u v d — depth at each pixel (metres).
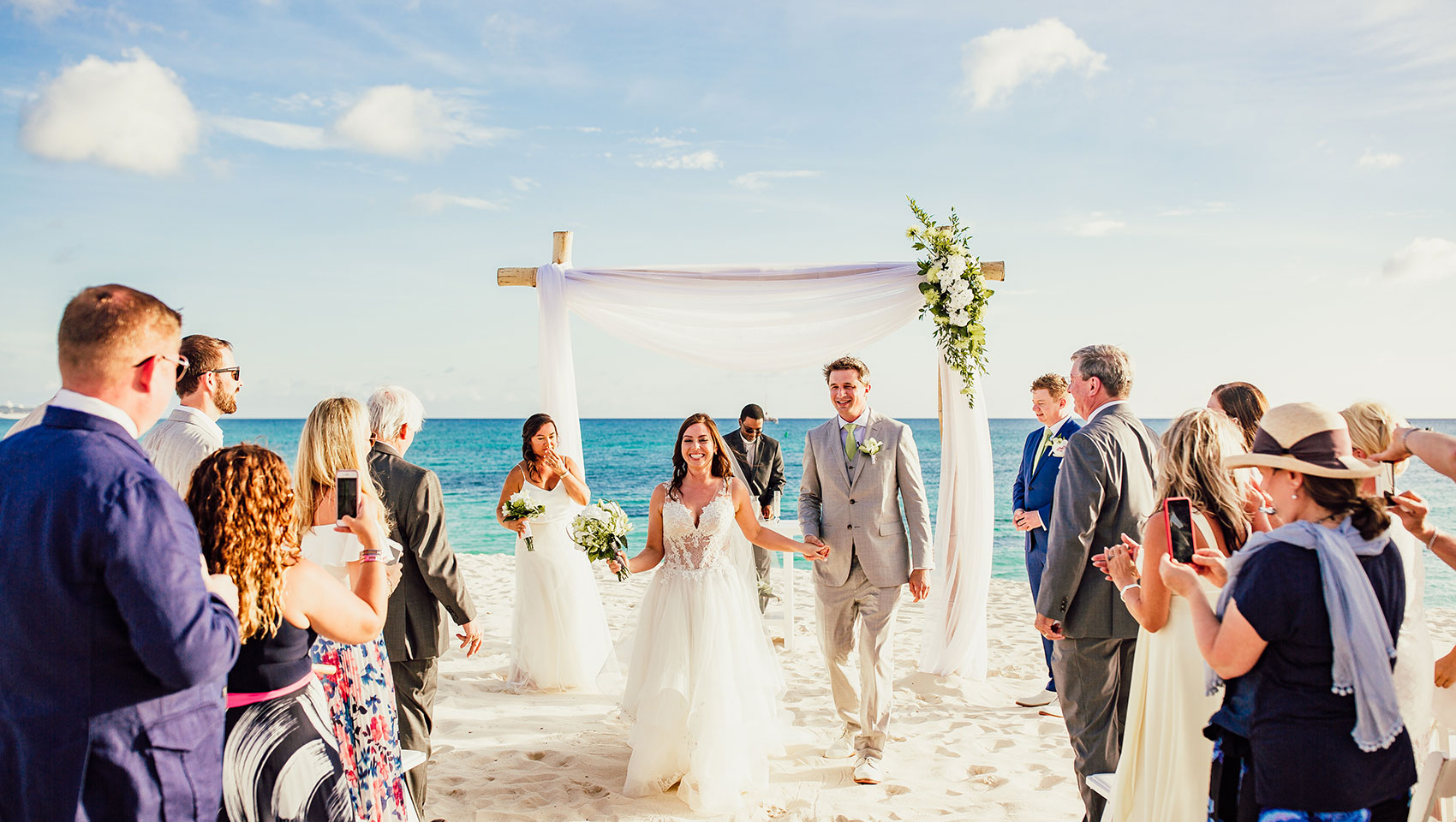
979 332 6.16
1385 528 2.17
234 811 2.21
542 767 4.70
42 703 1.80
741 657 4.33
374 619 2.57
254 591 2.15
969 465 6.42
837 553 4.71
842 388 4.75
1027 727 5.36
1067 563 3.47
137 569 1.78
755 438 7.84
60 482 1.82
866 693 4.59
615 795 4.30
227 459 2.19
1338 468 2.15
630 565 4.45
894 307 6.25
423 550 3.55
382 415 3.79
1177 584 2.44
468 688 6.24
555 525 6.15
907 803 4.21
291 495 2.28
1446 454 2.47
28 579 1.79
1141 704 2.88
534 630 6.15
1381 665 2.03
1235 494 2.73
